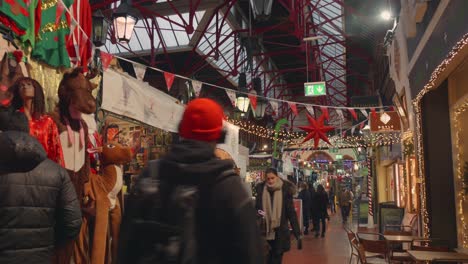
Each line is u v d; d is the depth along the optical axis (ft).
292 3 51.55
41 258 7.76
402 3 24.49
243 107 36.58
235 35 58.08
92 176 13.33
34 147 7.68
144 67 21.68
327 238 44.14
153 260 5.01
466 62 18.92
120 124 25.98
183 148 5.40
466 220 21.34
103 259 12.78
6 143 7.44
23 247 7.51
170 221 5.08
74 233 8.48
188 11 48.62
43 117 10.88
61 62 15.14
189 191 5.13
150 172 5.49
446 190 23.35
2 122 8.02
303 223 48.49
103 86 18.65
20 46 12.89
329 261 29.68
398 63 31.53
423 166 23.91
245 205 5.13
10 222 7.41
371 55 64.28
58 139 11.01
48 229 7.95
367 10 49.93
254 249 5.00
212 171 5.20
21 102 10.56
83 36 16.63
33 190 7.72
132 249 5.20
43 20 14.11
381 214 38.14
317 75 91.04
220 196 5.11
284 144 67.10
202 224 5.06
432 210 23.39
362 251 20.45
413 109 26.89
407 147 31.22
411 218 30.63
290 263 28.89
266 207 20.43
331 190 92.12
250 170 58.08
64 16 15.35
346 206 61.82
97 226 12.78
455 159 22.98
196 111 5.51
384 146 51.06
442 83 23.54
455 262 17.47
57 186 8.14
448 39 17.63
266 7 32.14
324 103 94.63
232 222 5.04
